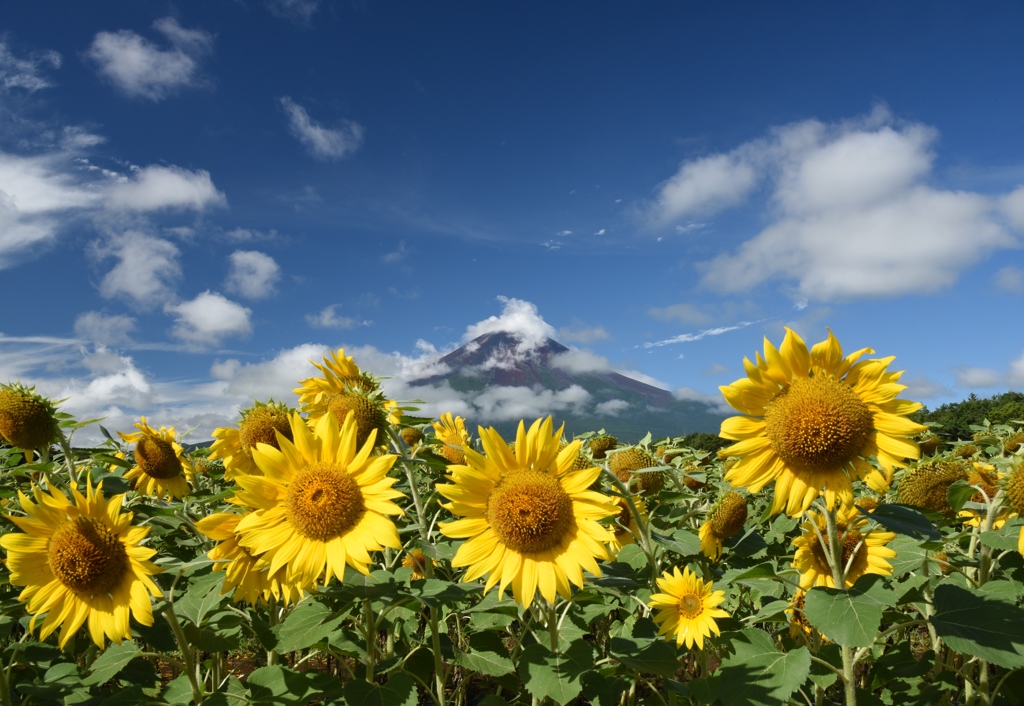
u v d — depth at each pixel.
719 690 0.97
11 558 1.02
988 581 1.15
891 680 1.24
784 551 1.38
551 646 1.01
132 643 1.12
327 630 1.02
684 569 1.27
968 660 1.20
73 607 1.04
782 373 1.01
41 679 1.18
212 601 1.11
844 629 0.87
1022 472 1.12
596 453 1.78
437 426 1.85
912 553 1.21
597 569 0.95
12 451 1.61
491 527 1.00
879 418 0.96
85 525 1.02
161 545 1.42
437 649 1.11
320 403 1.40
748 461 1.01
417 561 1.38
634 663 1.02
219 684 1.21
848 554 1.18
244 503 1.01
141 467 1.61
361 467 1.02
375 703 0.97
